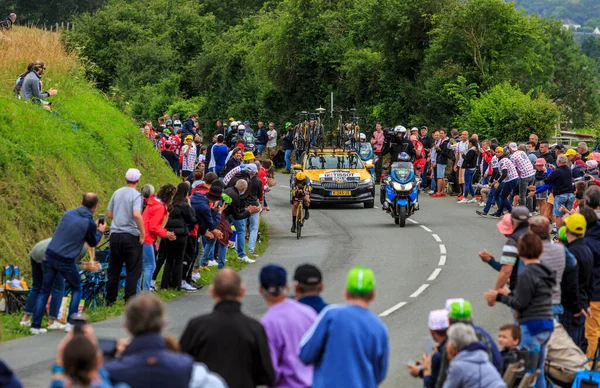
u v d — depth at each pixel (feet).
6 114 202.69
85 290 137.80
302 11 517.96
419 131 403.54
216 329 67.15
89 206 122.01
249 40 607.37
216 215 168.86
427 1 430.20
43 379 94.68
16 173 180.45
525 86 435.12
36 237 171.42
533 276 87.45
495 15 399.65
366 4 451.94
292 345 70.44
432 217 257.34
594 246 111.04
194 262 159.63
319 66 508.53
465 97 388.57
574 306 100.73
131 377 55.47
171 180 264.11
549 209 219.20
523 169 243.81
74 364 49.52
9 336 116.88
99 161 226.79
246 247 206.39
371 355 66.90
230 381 66.39
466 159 291.17
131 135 265.34
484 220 249.14
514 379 80.89
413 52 437.58
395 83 442.09
